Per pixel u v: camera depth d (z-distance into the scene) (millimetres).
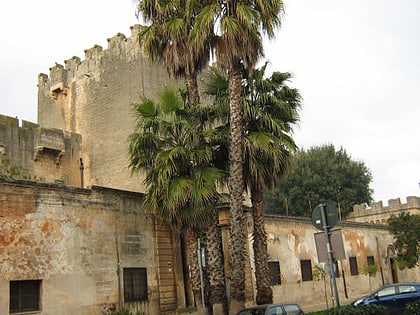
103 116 34375
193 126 18828
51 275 16906
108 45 35281
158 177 17562
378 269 37719
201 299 17609
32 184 16891
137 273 20312
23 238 16312
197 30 17969
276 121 19234
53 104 37312
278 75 20375
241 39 17734
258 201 19391
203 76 34969
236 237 17266
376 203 53594
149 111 18906
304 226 30250
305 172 55844
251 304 24266
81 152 34500
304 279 29016
